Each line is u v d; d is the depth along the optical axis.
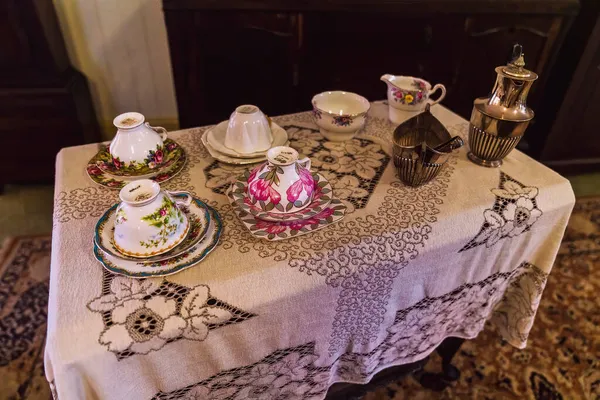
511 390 1.26
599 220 1.91
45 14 1.67
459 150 0.98
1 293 1.47
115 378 0.60
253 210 0.75
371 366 0.91
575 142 2.11
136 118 0.88
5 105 1.72
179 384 0.68
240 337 0.67
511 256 0.89
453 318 0.97
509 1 1.71
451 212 0.80
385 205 0.81
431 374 1.27
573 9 1.74
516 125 0.84
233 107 1.92
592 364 1.33
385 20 1.71
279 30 1.71
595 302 1.54
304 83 1.87
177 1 1.59
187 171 0.91
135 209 0.65
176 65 1.76
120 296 0.62
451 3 1.68
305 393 0.86
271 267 0.68
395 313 0.84
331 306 0.73
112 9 1.97
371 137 1.03
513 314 1.04
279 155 0.75
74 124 1.82
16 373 1.24
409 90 1.01
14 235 1.73
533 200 0.84
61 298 0.61
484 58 1.86
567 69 1.92
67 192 0.83
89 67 2.10
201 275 0.66
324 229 0.75
